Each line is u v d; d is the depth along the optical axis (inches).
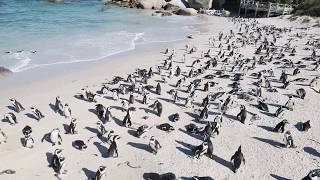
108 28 2465.6
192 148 899.4
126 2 3951.8
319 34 2479.1
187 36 2390.5
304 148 916.0
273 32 2536.9
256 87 1336.1
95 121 1030.4
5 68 1400.1
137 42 2085.4
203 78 1424.7
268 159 863.1
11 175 775.7
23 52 1663.4
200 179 742.5
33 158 839.1
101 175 759.7
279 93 1284.4
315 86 1363.2
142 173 798.5
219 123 1000.9
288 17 3125.0
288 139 906.1
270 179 789.9
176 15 3590.1
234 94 1245.7
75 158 845.2
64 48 1795.0
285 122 979.9
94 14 3159.5
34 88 1263.5
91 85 1317.7
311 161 860.6
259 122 1048.8
